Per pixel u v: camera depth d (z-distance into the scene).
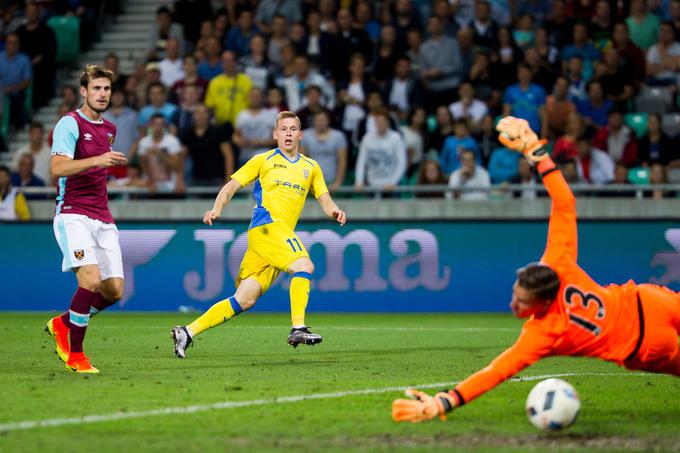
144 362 28.00
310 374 25.25
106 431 16.95
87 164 24.34
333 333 39.28
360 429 17.39
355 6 63.69
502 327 42.41
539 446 16.02
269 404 19.95
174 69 61.81
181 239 53.09
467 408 19.80
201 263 52.91
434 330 40.84
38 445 15.68
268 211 29.27
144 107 58.22
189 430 17.11
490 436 16.89
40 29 64.69
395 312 52.16
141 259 53.28
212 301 52.84
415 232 52.41
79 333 25.22
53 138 25.16
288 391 21.88
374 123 54.06
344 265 52.41
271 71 60.78
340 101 57.00
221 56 62.28
